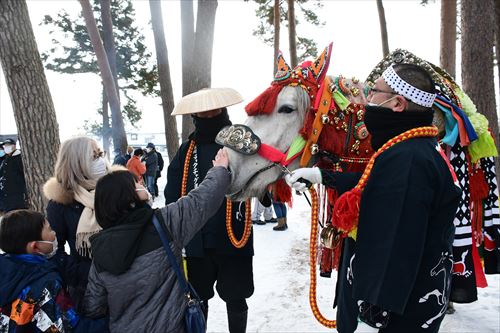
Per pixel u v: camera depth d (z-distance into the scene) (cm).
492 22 516
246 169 192
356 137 195
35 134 468
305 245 575
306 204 919
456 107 233
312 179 175
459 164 241
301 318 347
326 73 196
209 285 274
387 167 144
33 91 464
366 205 146
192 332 174
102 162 213
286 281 435
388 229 138
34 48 466
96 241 163
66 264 197
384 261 137
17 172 673
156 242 167
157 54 1122
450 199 144
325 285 420
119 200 167
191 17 768
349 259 177
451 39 726
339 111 196
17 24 451
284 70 199
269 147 188
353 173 176
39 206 474
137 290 163
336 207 156
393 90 152
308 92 191
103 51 1155
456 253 229
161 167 1252
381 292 135
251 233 262
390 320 154
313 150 190
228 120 264
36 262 171
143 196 190
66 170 202
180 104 250
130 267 162
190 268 268
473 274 229
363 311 150
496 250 259
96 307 172
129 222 165
